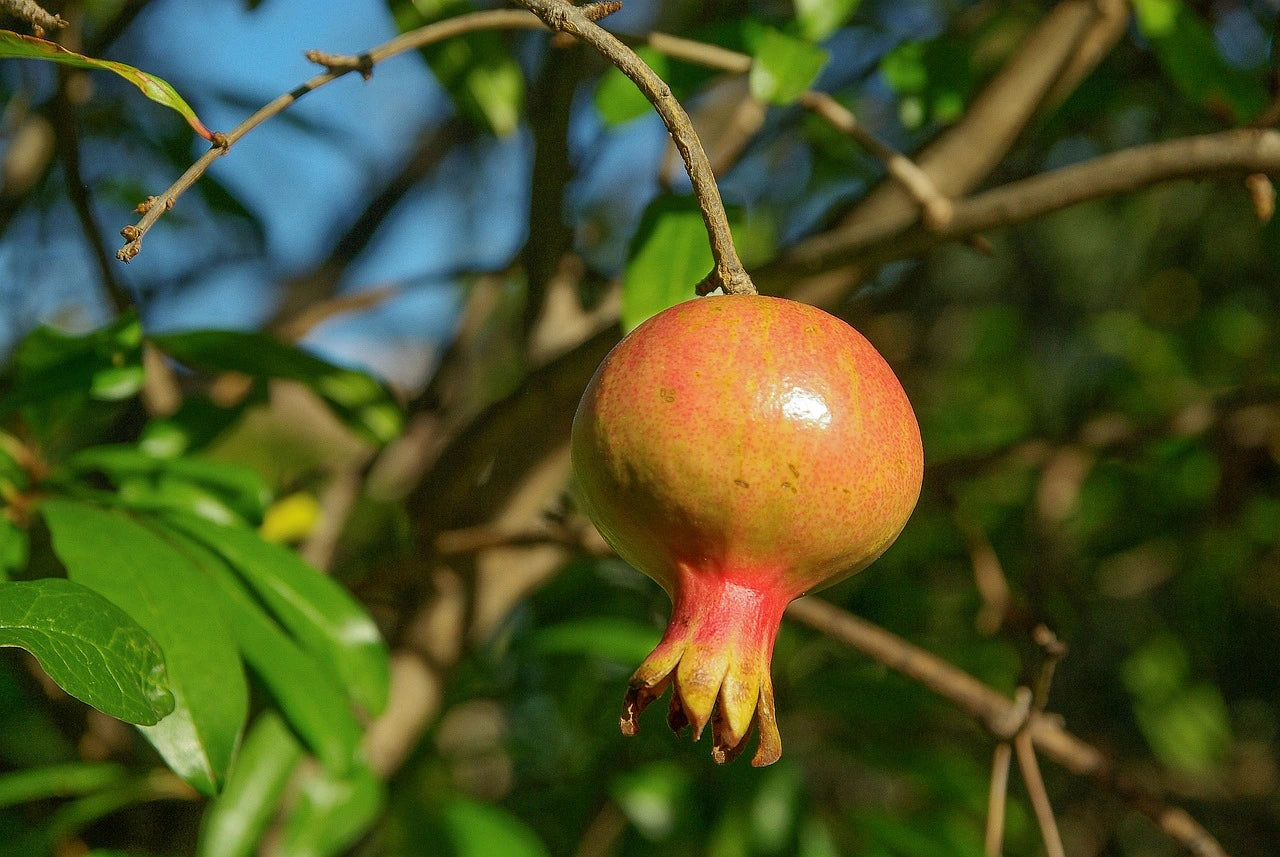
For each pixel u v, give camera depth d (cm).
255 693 97
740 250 83
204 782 74
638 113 90
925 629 149
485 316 119
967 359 183
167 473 85
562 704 132
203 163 73
